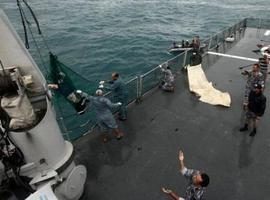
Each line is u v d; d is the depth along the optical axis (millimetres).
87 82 7922
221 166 6805
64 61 20953
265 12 44656
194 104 9680
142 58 21797
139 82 9570
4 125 3982
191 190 4660
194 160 7012
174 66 11781
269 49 14102
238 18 39688
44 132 4379
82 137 7887
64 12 42594
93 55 22500
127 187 6191
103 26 33406
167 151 7344
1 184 4586
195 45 13078
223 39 16531
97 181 6328
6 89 3787
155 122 8625
